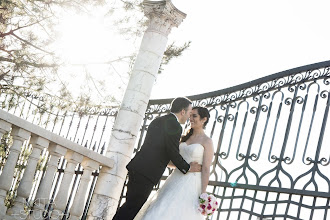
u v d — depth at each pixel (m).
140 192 6.31
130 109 8.24
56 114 10.96
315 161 6.77
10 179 6.83
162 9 8.41
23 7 10.80
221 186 7.57
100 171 8.13
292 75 7.58
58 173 9.55
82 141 9.87
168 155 6.40
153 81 8.45
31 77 11.23
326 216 6.48
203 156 6.64
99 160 7.84
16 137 6.90
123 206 6.36
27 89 11.41
